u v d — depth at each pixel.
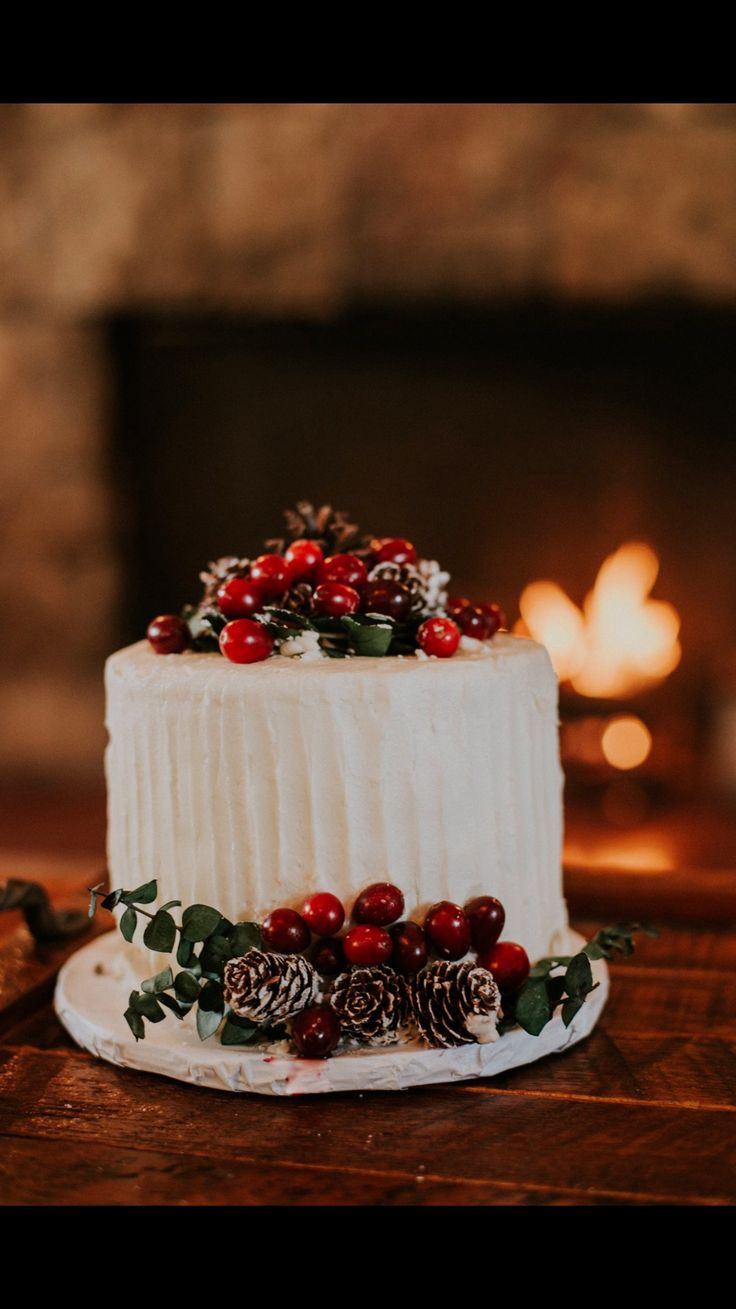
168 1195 0.76
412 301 2.26
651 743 2.28
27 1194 0.76
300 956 0.87
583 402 2.41
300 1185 0.76
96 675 2.60
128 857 0.96
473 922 0.88
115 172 2.32
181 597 2.61
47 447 2.49
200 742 0.88
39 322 2.43
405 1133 0.82
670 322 2.27
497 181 2.18
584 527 2.46
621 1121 0.84
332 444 2.51
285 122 2.23
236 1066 0.86
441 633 0.91
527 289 2.21
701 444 2.39
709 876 1.28
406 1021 0.90
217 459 2.54
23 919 1.19
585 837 2.16
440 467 2.48
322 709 0.86
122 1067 0.93
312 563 0.97
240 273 2.31
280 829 0.87
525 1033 0.90
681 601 2.45
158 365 2.51
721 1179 0.76
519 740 0.92
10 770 2.66
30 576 2.57
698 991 1.06
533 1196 0.75
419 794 0.87
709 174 2.12
